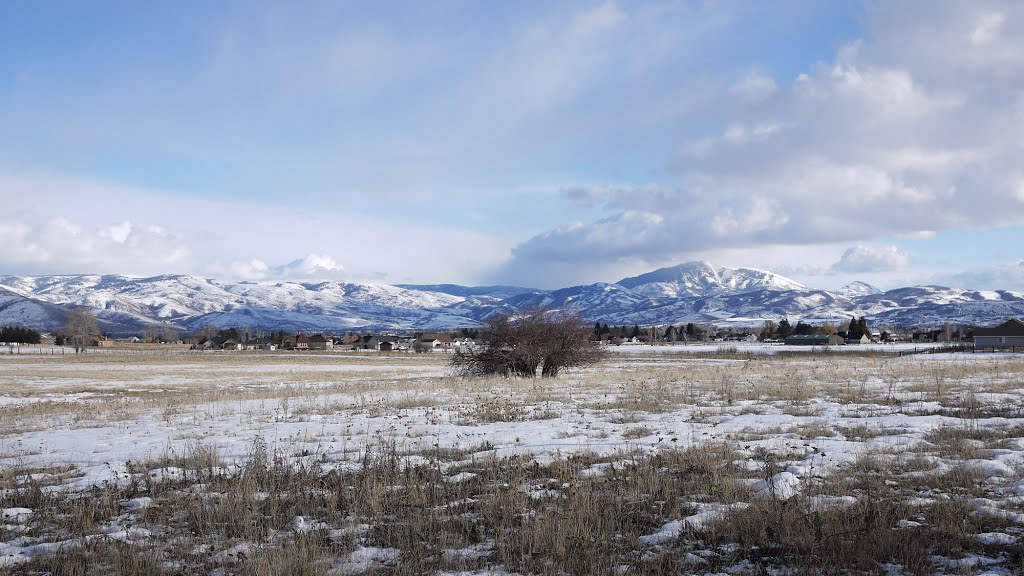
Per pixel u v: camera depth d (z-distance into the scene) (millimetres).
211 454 12430
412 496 9125
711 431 14281
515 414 18969
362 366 76875
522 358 36469
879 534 6660
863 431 13297
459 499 9078
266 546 7211
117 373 63281
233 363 90625
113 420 21562
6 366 81812
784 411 17562
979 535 6789
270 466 11250
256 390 35125
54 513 9117
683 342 190750
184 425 19297
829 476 9375
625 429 15219
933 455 10664
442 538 7246
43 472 12438
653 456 11281
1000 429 13070
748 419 16094
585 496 8297
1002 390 21969
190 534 7969
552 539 6941
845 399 19812
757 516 7469
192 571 6754
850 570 6121
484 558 6789
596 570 6254
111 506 9227
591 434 14562
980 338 92500
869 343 161125
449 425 17016
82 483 11086
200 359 107250
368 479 9406
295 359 106500
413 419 18562
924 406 17500
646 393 23625
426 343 165125
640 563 6453
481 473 10625
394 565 6645
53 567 6859
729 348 115750
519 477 9891
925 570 5926
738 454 11359
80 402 31406
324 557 6809
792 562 6422
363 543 7477
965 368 36781
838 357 68062
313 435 15922
